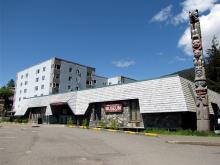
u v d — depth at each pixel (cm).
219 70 5188
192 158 1043
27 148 1235
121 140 1702
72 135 2006
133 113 2931
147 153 1163
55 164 875
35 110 4850
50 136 1898
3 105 9200
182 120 2512
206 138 1814
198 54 2369
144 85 2828
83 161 941
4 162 895
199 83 2309
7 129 2709
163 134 2217
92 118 3397
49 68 7350
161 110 2566
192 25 2459
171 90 2566
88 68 8231
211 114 3022
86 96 3516
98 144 1463
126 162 942
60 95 4066
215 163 944
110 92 3181
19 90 8419
